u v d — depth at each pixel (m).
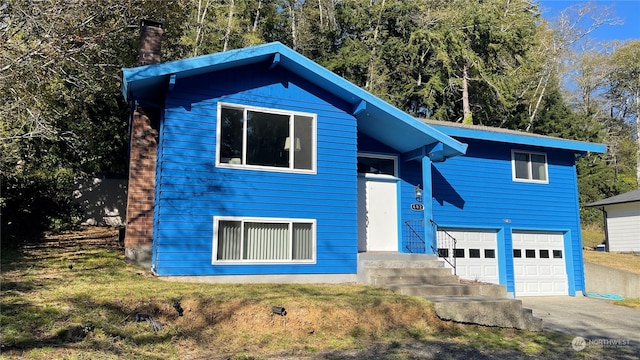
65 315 6.38
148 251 10.16
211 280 9.52
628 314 12.08
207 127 9.90
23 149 13.46
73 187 15.98
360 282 10.69
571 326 10.21
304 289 9.18
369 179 13.12
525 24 32.50
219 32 27.98
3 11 9.64
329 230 10.75
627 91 48.28
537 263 15.42
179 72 9.41
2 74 9.80
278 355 6.50
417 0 32.09
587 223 35.78
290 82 10.85
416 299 8.66
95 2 11.16
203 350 6.50
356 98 11.06
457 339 7.81
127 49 15.00
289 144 10.66
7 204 12.92
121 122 17.70
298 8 36.97
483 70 30.81
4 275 8.30
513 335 8.44
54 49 10.07
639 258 20.84
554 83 38.22
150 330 6.67
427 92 30.89
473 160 14.86
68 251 11.20
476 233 14.72
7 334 5.63
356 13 33.00
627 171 44.78
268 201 10.23
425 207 12.53
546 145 15.48
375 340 7.39
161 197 9.31
